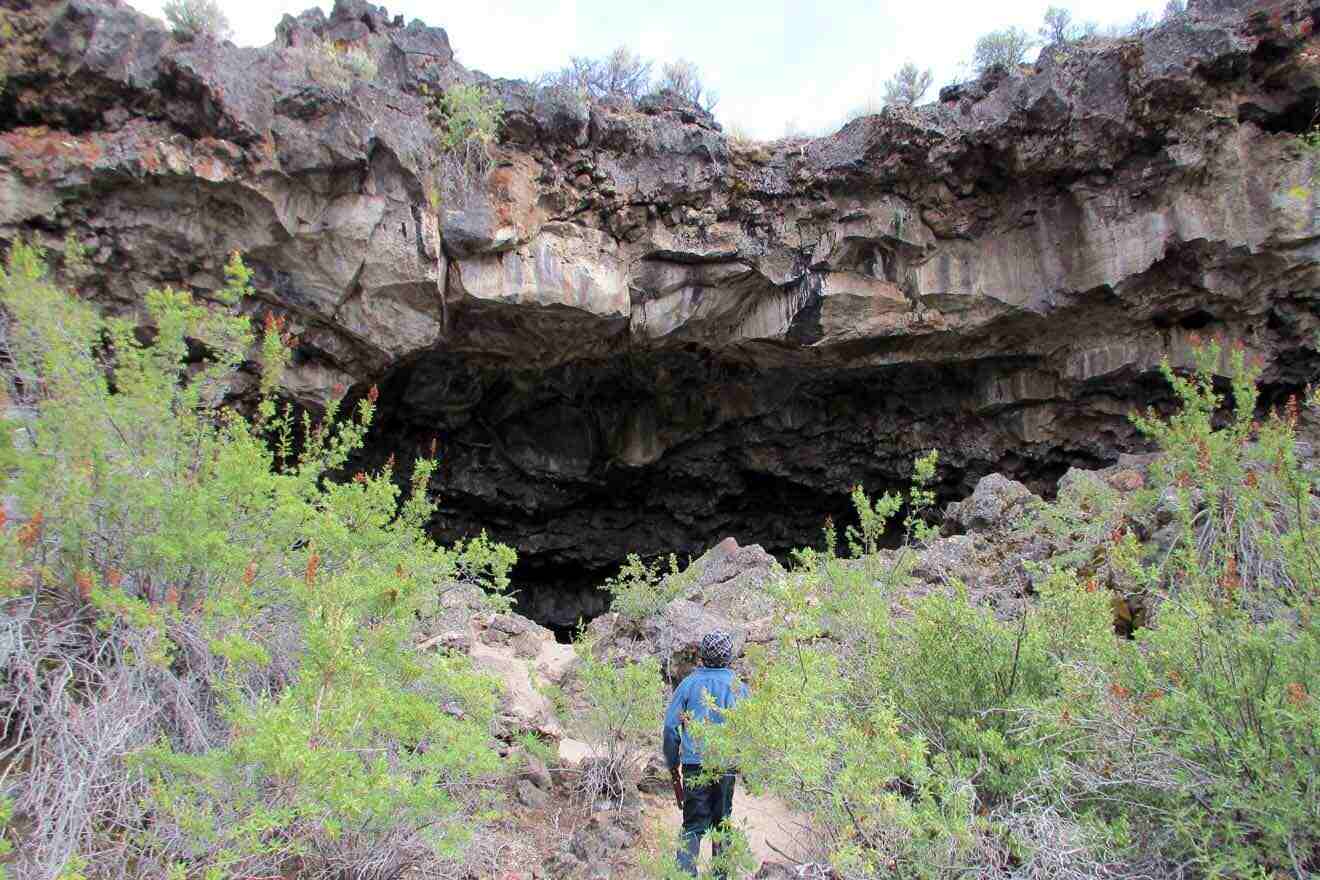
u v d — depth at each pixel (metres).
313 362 11.84
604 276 12.40
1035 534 7.39
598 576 18.31
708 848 4.23
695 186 12.46
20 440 3.65
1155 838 3.16
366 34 12.50
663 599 7.58
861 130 12.46
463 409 14.59
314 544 4.11
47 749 2.91
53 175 9.82
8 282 3.78
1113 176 11.82
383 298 11.56
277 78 10.60
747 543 17.78
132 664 3.31
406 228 11.28
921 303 12.91
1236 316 11.80
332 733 3.03
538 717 5.62
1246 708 3.17
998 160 12.27
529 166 12.27
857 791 3.08
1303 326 11.42
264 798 2.99
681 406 15.36
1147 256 11.51
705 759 3.61
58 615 3.44
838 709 3.56
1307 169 10.73
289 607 4.04
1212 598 3.85
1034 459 14.40
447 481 15.59
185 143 10.22
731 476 16.67
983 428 14.70
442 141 11.80
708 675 4.13
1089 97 11.37
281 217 10.66
